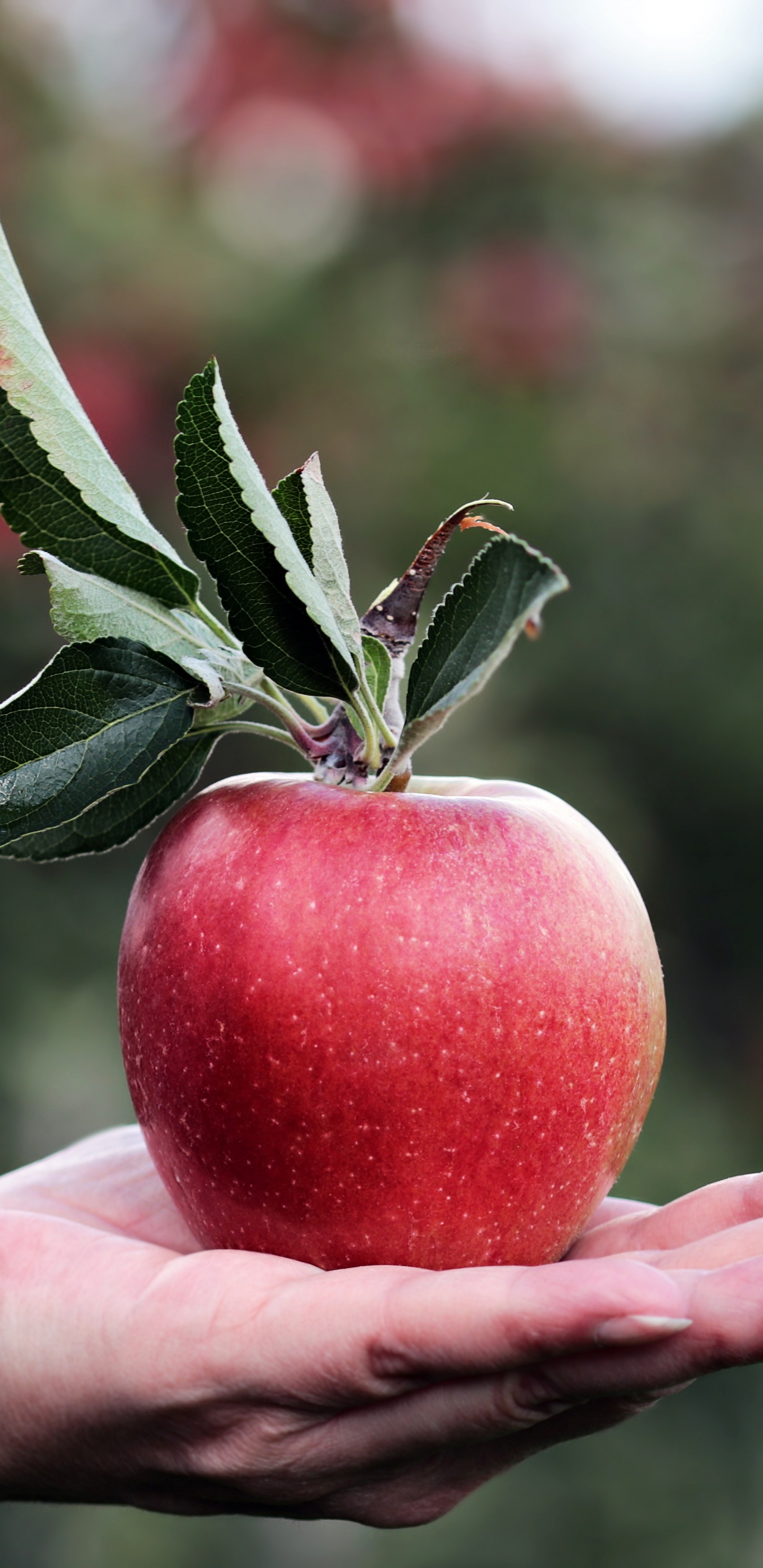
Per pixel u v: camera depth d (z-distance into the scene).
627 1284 0.43
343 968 0.45
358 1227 0.46
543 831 0.47
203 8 2.13
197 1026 0.46
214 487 0.46
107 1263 0.48
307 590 0.46
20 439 0.47
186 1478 0.48
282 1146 0.46
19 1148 1.43
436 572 1.90
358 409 1.98
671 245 2.22
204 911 0.46
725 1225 0.49
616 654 2.00
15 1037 1.46
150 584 0.48
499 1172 0.46
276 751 1.71
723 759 2.01
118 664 0.46
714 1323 0.43
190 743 0.49
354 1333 0.44
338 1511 0.49
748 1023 2.02
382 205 2.16
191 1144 0.47
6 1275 0.48
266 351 1.95
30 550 0.47
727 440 2.20
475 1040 0.45
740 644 2.02
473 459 1.96
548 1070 0.46
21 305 0.47
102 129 1.96
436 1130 0.45
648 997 0.47
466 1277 0.44
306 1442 0.46
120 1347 0.46
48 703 0.46
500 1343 0.43
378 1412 0.46
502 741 1.82
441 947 0.45
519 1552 1.14
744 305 2.24
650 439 2.17
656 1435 1.24
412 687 0.47
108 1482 0.49
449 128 2.17
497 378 2.07
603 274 2.18
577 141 2.25
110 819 0.48
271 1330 0.45
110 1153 0.55
